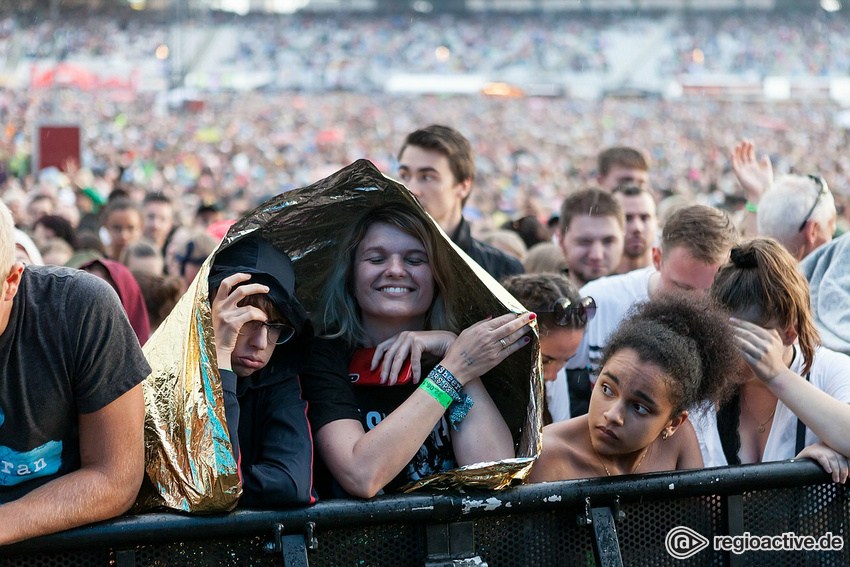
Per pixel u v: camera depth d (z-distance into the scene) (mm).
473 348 1900
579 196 4352
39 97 39844
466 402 1963
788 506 1985
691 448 2291
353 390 2039
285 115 44406
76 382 1639
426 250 2090
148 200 7809
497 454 1945
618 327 2086
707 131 43438
